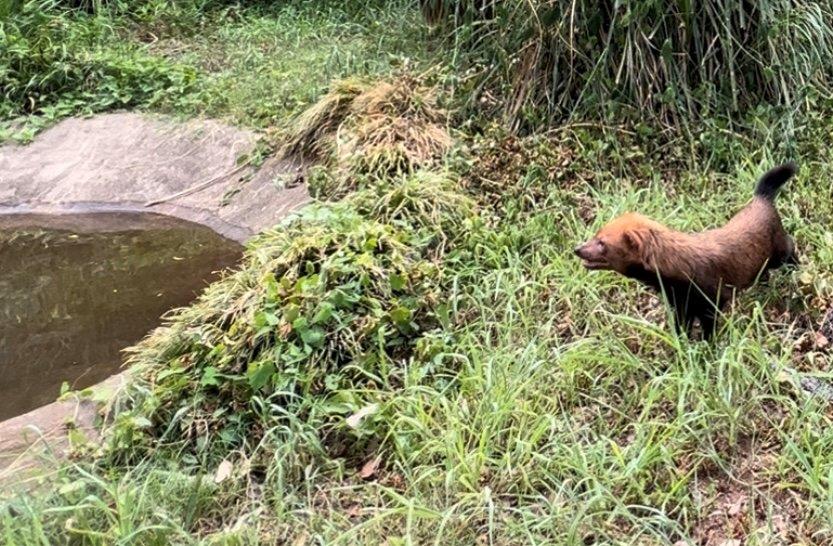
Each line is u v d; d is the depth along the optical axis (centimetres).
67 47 756
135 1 877
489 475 313
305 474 325
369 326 378
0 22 759
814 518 281
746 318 364
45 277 558
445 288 414
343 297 385
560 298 397
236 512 317
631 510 295
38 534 282
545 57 527
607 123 504
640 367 346
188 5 885
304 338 370
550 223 445
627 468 298
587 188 479
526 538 288
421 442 329
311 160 594
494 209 476
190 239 588
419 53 655
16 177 665
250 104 679
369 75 628
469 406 341
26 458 346
